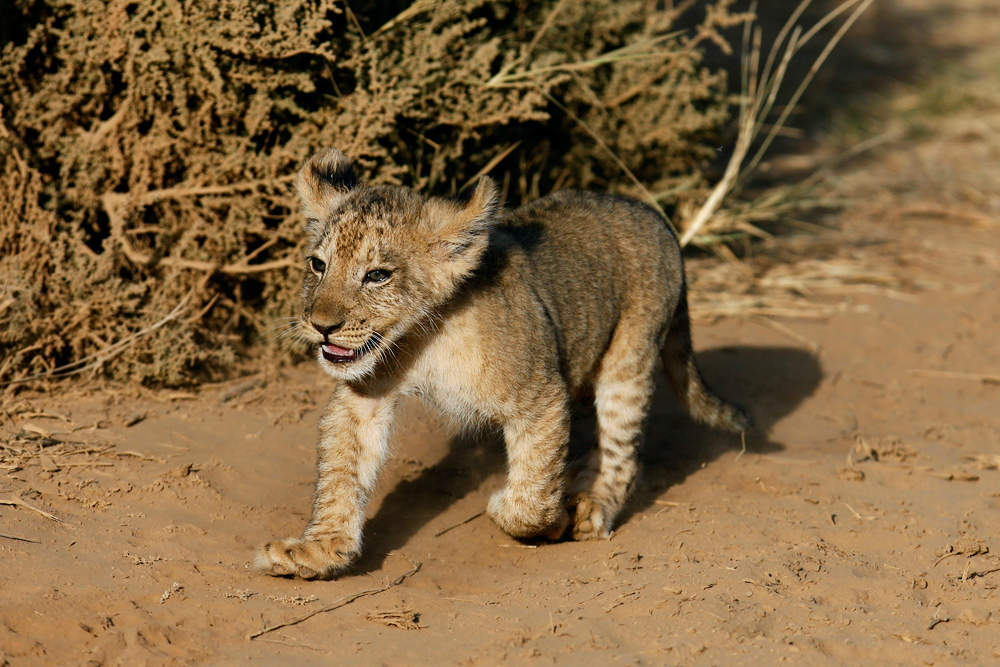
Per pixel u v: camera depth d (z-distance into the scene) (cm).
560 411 870
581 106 1498
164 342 1105
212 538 849
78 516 852
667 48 1530
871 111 2602
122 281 1137
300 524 891
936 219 2027
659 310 1009
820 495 1026
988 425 1234
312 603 767
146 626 708
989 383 1358
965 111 2692
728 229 1745
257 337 1248
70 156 1154
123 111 1151
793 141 2361
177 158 1184
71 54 1157
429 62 1263
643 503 1001
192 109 1184
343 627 738
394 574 829
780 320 1516
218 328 1230
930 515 990
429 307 838
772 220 1916
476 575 841
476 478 1011
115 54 1125
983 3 3697
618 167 1552
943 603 819
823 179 2159
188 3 1112
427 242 834
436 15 1265
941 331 1505
